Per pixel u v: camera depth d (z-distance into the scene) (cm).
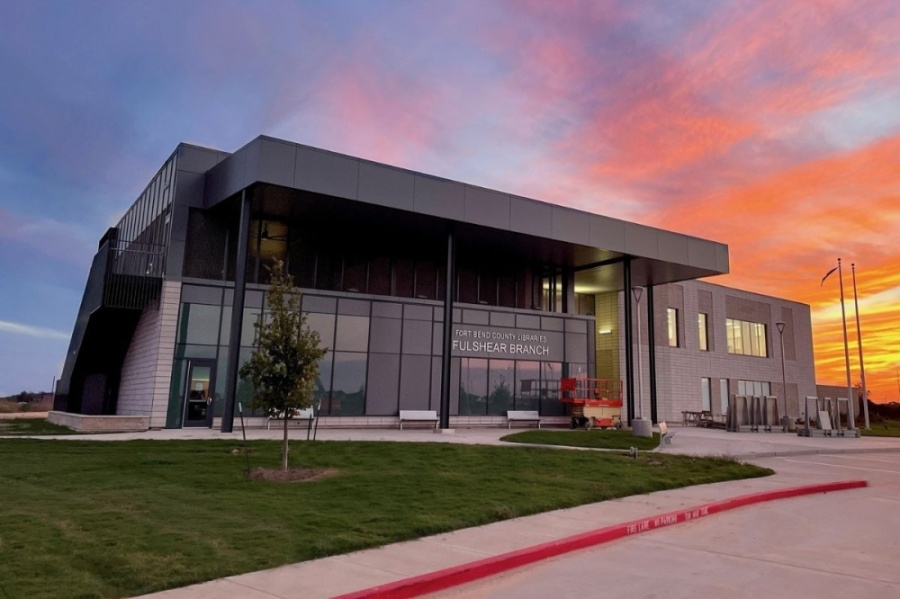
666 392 3988
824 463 1845
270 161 2014
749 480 1395
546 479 1232
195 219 2259
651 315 3503
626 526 869
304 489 1063
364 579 600
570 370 3023
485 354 2783
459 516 889
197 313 2166
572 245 2791
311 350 1243
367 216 2369
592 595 592
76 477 1124
